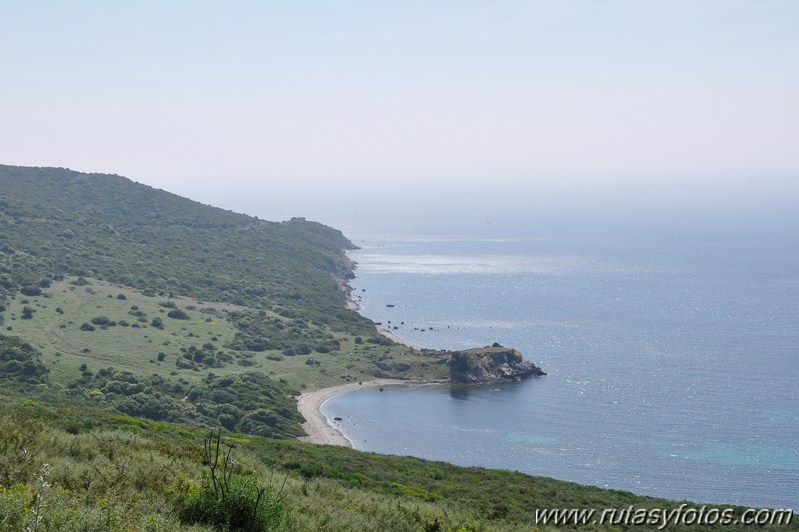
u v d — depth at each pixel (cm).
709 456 10356
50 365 10938
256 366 14062
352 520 2275
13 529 1363
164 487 1992
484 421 12331
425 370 15400
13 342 11150
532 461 10300
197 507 1812
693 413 12594
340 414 12506
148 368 12056
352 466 5028
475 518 3133
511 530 2934
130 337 13538
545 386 14712
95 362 11600
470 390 14412
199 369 12825
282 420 11150
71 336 12769
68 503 1603
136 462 2347
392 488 4144
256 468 3047
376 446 10831
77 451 2402
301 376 14300
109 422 4594
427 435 11512
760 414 12438
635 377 15288
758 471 9700
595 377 15362
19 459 1952
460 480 5284
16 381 9781
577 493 5247
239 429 10519
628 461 10212
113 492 1788
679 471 9744
